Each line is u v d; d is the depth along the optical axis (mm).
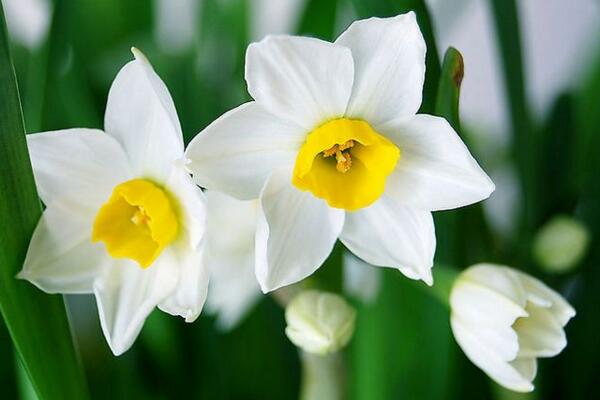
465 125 338
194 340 278
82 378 245
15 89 227
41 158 240
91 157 241
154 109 237
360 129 234
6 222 233
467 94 417
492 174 342
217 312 278
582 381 288
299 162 234
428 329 276
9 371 289
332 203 238
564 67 400
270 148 236
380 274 288
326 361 263
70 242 242
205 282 234
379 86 234
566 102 295
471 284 249
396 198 239
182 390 280
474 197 234
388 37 231
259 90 230
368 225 241
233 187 235
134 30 313
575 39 401
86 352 303
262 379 297
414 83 233
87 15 308
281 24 387
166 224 238
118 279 242
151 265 242
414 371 285
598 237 286
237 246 254
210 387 281
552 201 290
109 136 240
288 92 232
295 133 236
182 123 272
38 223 236
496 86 413
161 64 281
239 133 233
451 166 235
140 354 280
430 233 239
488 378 285
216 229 251
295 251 238
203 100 275
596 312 285
